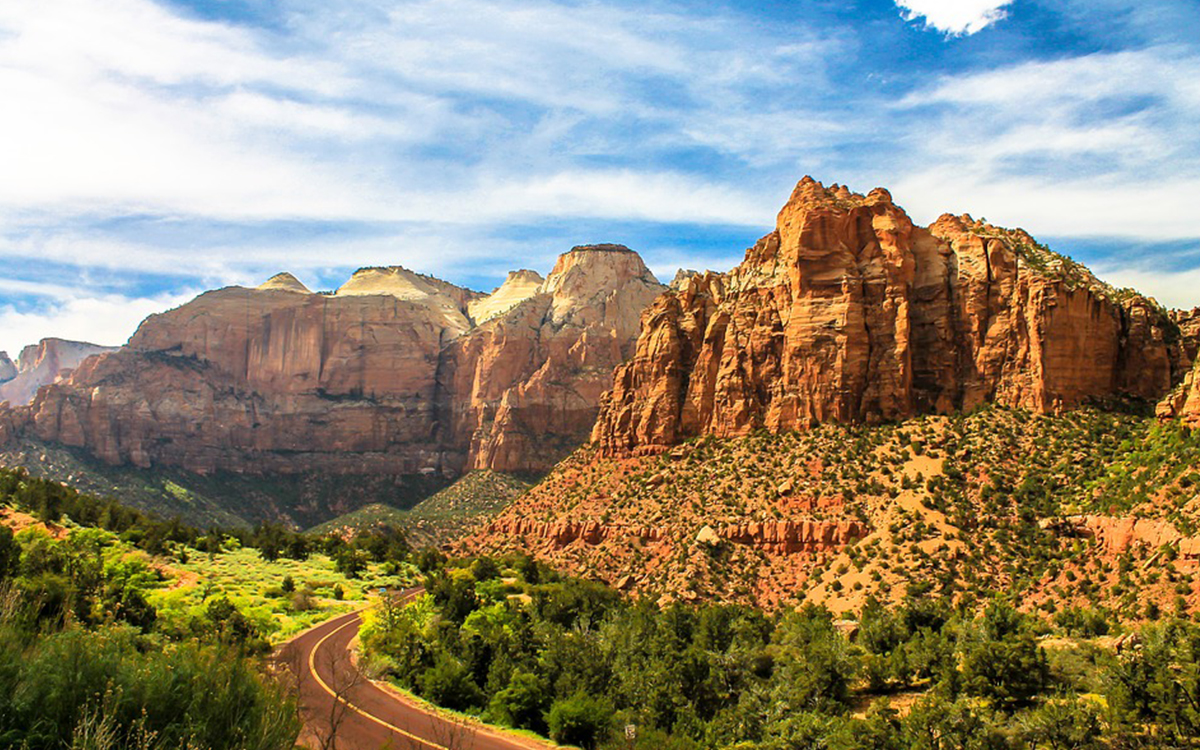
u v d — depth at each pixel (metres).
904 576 100.88
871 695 72.69
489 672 72.56
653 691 70.12
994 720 58.16
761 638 89.75
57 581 63.72
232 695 36.09
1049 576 92.56
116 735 31.09
